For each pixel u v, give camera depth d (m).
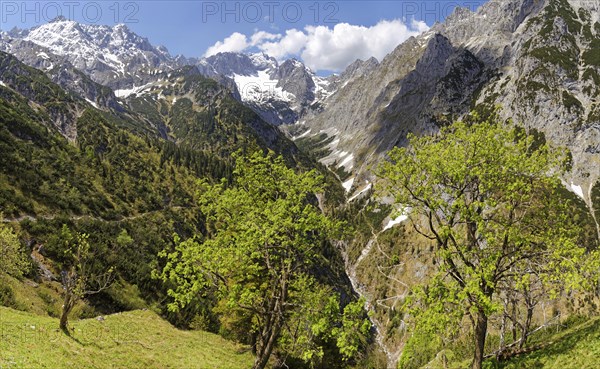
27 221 68.38
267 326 23.17
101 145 180.62
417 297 21.44
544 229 23.28
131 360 29.73
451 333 21.84
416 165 23.81
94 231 81.31
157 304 66.69
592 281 19.89
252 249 21.78
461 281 22.03
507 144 24.72
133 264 75.25
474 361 22.48
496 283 22.62
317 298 23.38
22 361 20.14
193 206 143.25
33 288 51.03
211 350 39.38
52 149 119.31
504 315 27.84
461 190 22.91
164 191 145.12
